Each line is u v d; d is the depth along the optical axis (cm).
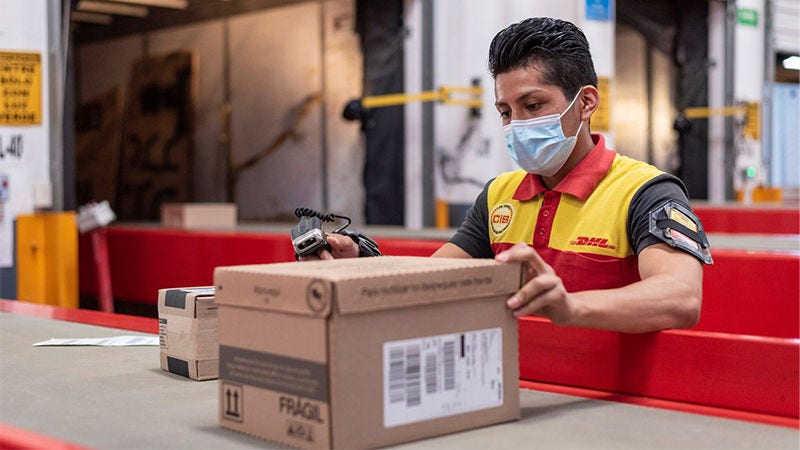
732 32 962
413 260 130
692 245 164
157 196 1025
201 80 952
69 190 515
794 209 580
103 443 121
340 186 799
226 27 919
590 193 189
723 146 964
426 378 117
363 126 705
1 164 479
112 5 939
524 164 191
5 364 180
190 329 163
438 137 666
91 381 163
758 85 1005
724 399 141
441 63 664
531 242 196
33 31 485
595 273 184
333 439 109
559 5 677
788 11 1083
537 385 162
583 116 188
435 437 119
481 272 122
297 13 827
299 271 116
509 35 185
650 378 149
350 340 110
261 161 891
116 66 1064
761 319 334
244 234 511
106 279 534
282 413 117
